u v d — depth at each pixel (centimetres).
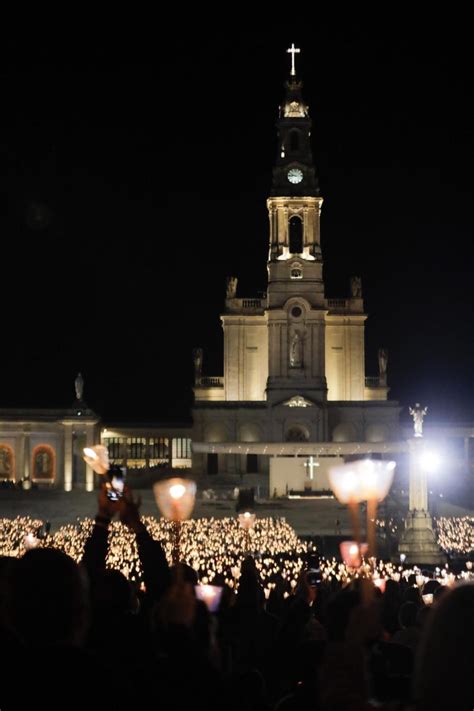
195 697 972
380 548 8025
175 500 1491
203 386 13950
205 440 13588
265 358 13950
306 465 12612
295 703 1152
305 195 13562
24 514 11131
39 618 786
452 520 9712
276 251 13625
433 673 662
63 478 13062
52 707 715
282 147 13675
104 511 1371
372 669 1291
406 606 2008
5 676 740
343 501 1288
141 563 1329
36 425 13025
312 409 13462
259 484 13238
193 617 1105
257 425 13625
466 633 662
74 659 747
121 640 1226
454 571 5875
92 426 13025
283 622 1862
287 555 6988
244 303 14012
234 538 7600
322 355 13562
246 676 1376
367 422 13675
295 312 13600
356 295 14075
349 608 1154
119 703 727
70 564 816
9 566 866
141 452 14012
